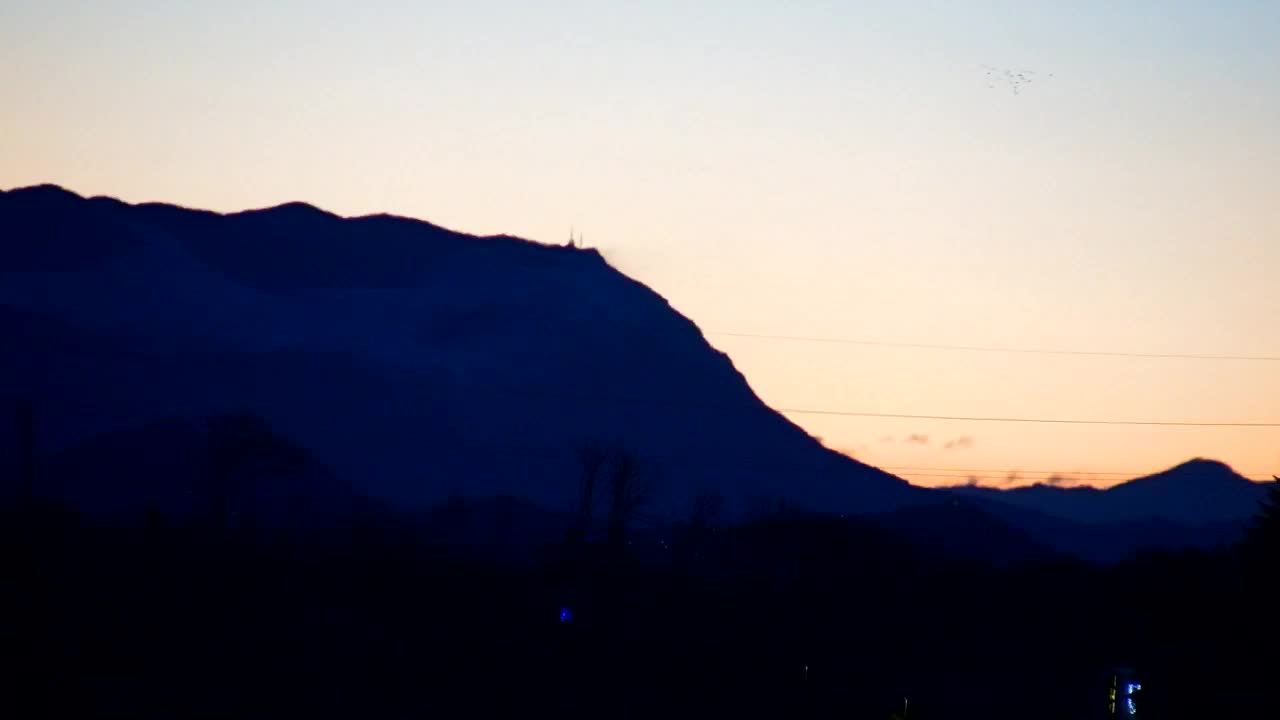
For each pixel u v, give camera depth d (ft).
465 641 323.57
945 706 285.84
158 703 189.26
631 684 286.66
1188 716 238.48
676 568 465.06
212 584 362.12
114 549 407.64
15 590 319.68
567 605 372.38
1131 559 433.48
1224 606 255.29
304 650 283.59
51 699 181.68
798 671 327.67
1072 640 360.28
